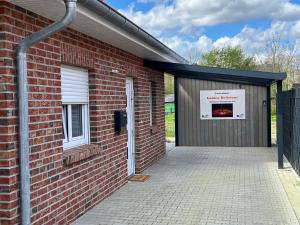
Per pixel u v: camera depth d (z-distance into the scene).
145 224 5.97
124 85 8.84
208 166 10.83
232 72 10.12
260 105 14.99
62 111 6.34
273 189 8.01
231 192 7.80
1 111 4.62
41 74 5.32
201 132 15.48
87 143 7.24
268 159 11.91
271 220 6.06
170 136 19.95
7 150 4.62
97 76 7.26
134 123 9.95
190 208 6.75
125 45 8.04
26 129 4.77
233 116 15.19
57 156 5.71
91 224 6.02
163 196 7.58
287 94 11.11
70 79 6.55
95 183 7.07
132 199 7.40
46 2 4.72
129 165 9.56
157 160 11.91
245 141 15.16
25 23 5.00
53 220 5.58
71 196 6.14
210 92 15.33
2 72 4.60
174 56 10.79
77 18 5.51
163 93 12.87
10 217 4.65
